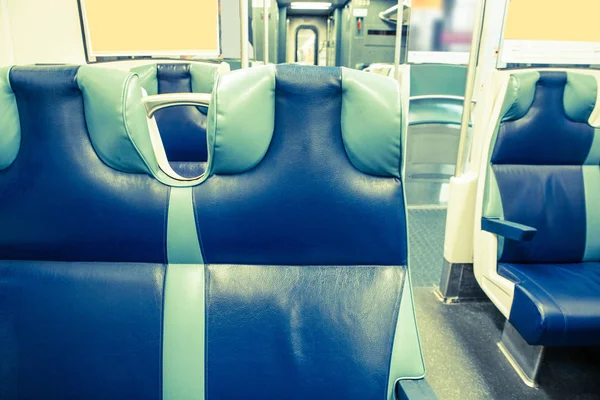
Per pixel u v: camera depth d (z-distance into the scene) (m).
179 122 1.88
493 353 1.64
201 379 0.73
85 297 0.74
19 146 0.69
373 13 5.88
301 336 0.74
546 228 1.57
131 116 0.67
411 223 3.19
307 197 0.72
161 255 0.75
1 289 0.73
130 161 0.70
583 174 1.62
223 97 0.68
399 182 0.74
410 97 3.36
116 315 0.73
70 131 0.68
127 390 0.73
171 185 0.72
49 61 1.49
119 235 0.73
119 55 1.67
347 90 0.69
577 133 1.54
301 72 0.69
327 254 0.76
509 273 1.49
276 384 0.73
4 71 0.66
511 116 1.51
